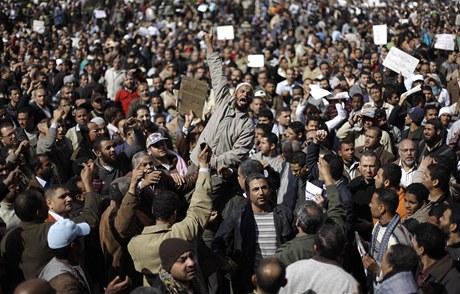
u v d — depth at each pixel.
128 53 24.58
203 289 6.15
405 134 12.60
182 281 5.86
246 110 8.84
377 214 7.22
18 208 6.66
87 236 7.37
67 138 11.77
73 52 26.00
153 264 6.65
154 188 7.87
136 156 7.80
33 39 27.06
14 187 7.83
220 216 8.42
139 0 40.06
